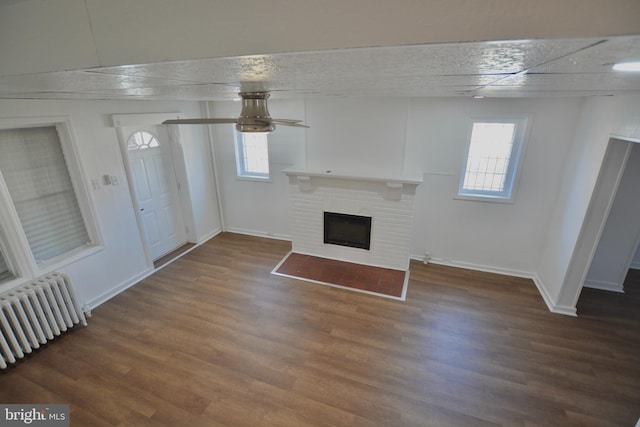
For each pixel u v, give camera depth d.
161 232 4.51
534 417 2.16
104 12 0.57
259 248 4.80
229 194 5.21
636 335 2.94
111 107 3.38
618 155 2.60
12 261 2.72
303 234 4.49
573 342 2.85
